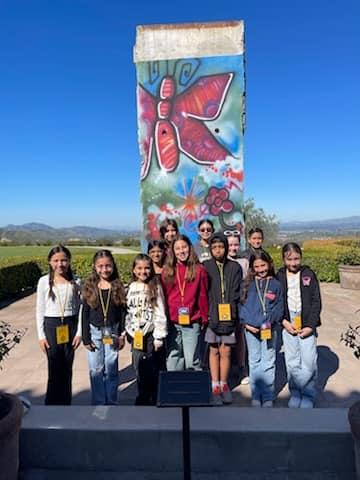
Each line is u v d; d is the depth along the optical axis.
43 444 2.71
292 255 3.54
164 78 6.12
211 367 3.72
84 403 3.75
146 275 3.36
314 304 3.49
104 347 3.35
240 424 2.69
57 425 2.72
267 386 3.58
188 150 6.11
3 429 2.27
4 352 2.73
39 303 3.32
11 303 9.80
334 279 12.11
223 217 6.06
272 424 2.69
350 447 2.60
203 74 6.07
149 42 6.16
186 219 6.11
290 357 3.60
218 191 6.07
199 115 6.09
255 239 4.33
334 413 2.82
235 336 3.78
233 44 6.06
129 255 14.77
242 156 6.05
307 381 3.52
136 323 3.32
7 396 2.61
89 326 3.32
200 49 6.09
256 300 3.54
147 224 6.17
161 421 2.75
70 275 3.45
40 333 3.30
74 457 2.71
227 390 3.69
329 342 5.67
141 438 2.67
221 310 3.61
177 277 3.52
